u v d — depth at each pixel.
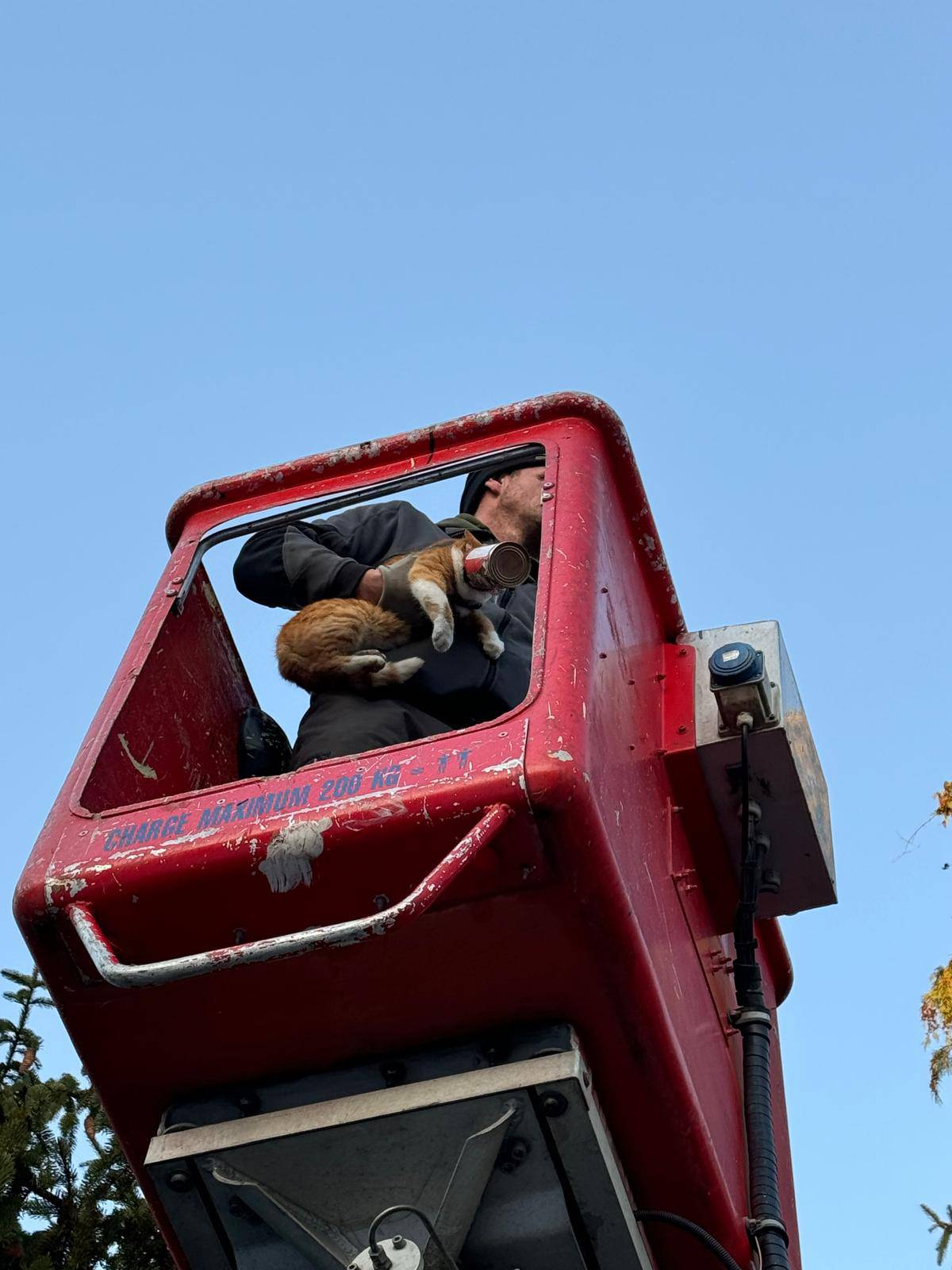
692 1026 4.25
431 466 4.79
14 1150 5.78
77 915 3.74
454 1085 3.79
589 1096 3.79
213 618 5.16
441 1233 3.76
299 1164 3.85
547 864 3.68
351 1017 3.91
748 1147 4.46
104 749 4.31
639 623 4.80
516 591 5.32
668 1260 4.20
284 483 4.99
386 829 3.66
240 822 3.76
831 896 5.20
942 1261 7.12
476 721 4.85
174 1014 3.92
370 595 4.97
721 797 4.91
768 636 5.18
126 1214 5.81
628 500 4.86
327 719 4.70
